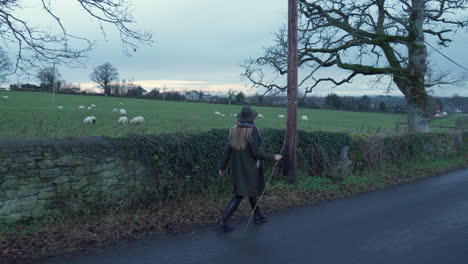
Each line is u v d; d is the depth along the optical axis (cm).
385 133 1193
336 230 499
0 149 466
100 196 542
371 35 1440
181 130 675
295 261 383
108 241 432
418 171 1112
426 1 1421
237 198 495
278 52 1318
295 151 784
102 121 2814
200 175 656
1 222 464
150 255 392
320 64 1262
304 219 554
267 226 512
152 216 541
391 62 1483
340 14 1404
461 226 526
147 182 589
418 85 1455
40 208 493
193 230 485
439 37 1605
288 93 779
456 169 1238
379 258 396
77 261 369
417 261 388
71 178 520
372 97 8369
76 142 527
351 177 912
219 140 688
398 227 518
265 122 3791
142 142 578
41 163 495
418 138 1281
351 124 4322
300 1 1364
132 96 10681
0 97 5653
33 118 2589
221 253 403
